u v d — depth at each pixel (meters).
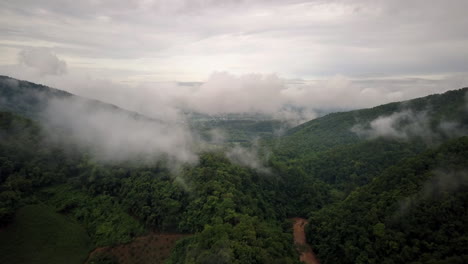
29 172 102.94
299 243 94.69
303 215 115.50
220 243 66.06
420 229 66.19
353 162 144.75
